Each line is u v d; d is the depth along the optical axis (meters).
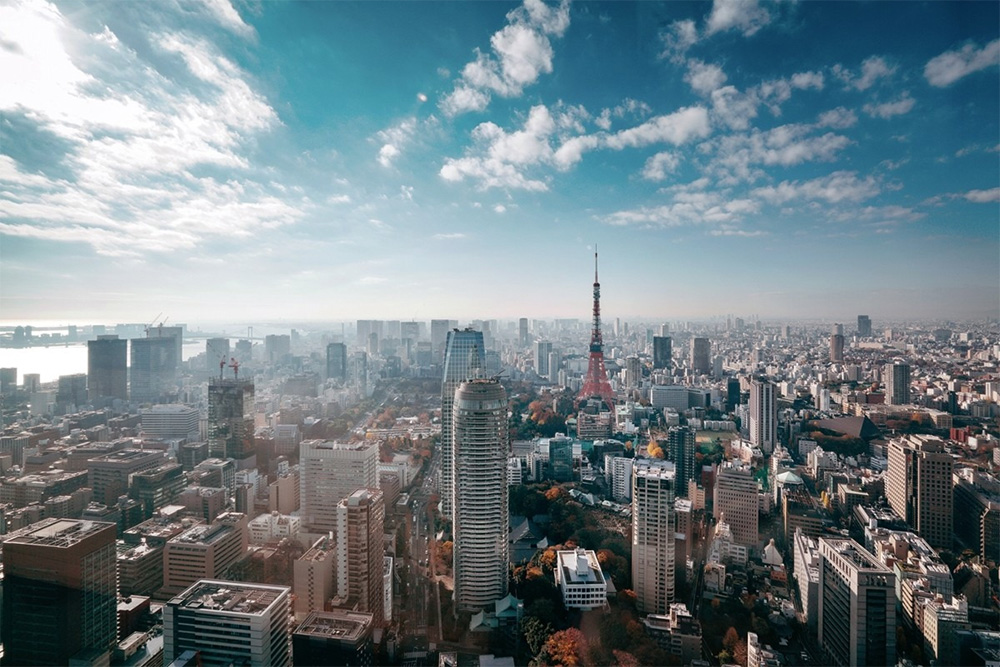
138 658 142.12
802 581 175.50
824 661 151.50
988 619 152.38
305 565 167.75
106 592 143.75
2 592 136.62
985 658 135.75
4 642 136.00
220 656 122.56
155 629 153.38
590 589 167.75
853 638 139.25
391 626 169.62
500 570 178.75
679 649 151.62
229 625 122.62
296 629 130.25
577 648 144.50
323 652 126.75
